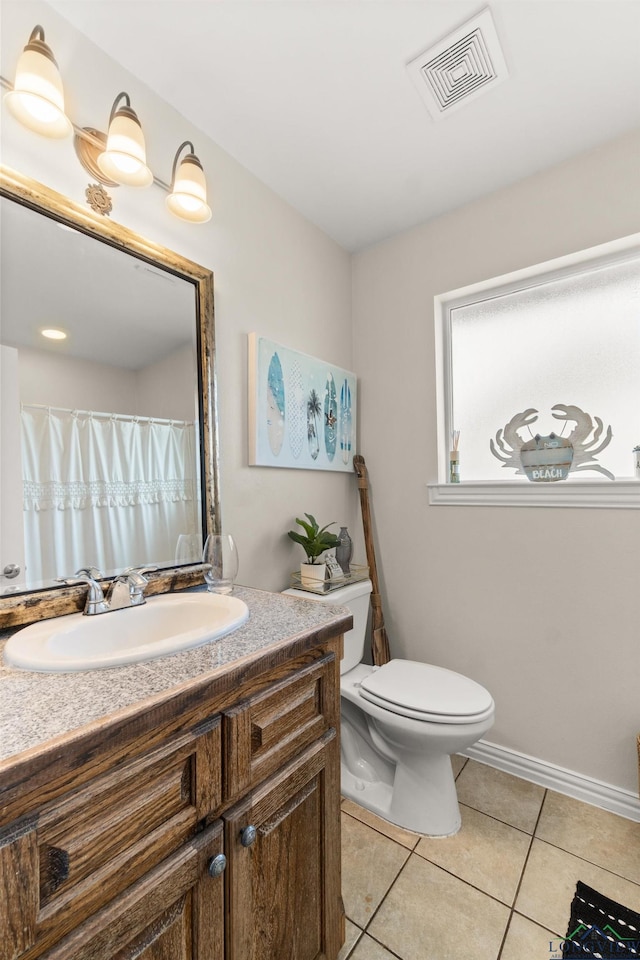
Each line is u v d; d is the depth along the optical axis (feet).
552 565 5.37
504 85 4.23
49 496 3.31
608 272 5.44
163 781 2.04
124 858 1.87
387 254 6.84
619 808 4.83
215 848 2.24
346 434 6.75
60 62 3.43
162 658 2.43
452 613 6.15
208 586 4.09
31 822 1.58
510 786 5.32
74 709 1.87
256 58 3.89
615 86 4.26
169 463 4.13
